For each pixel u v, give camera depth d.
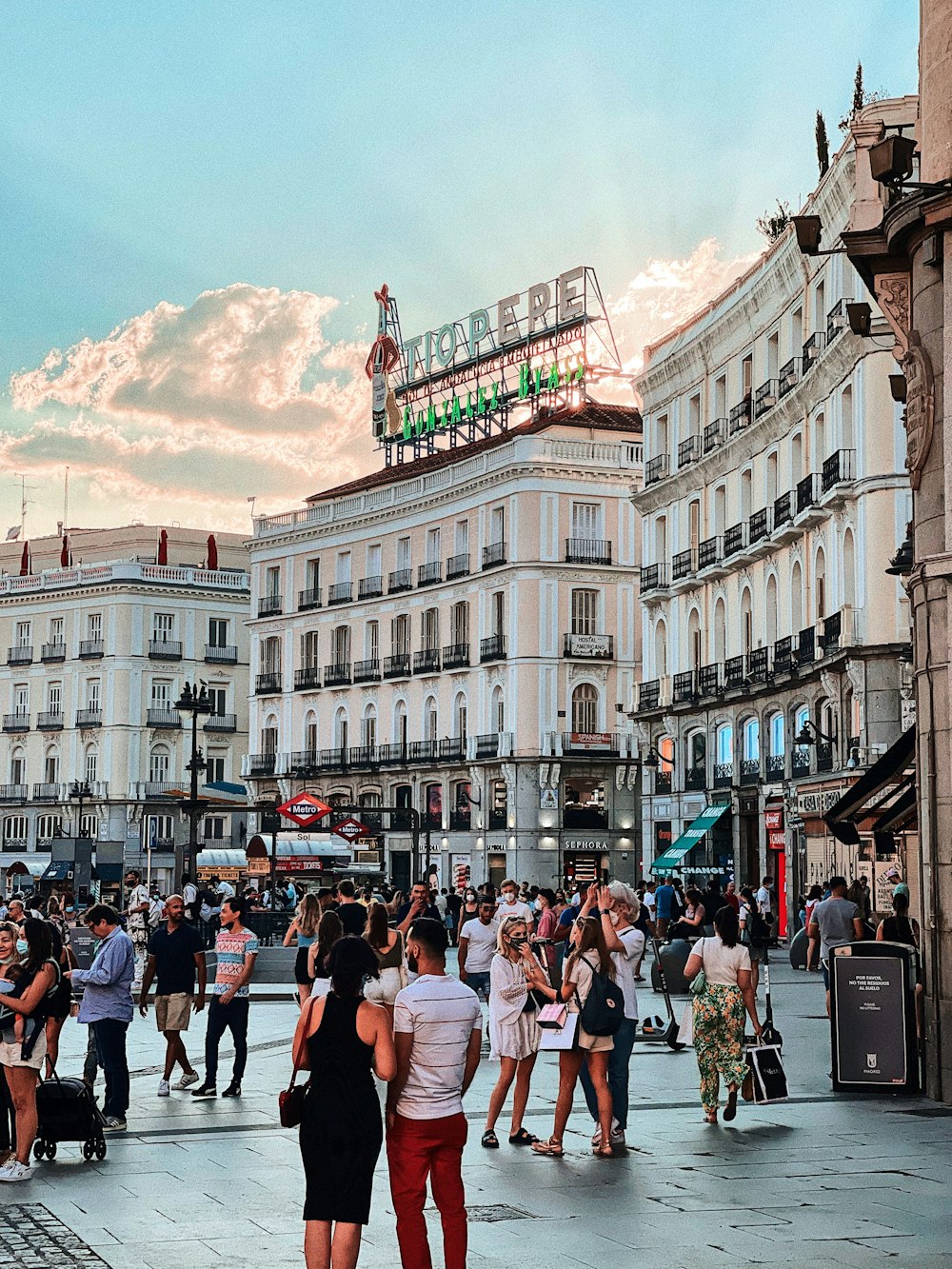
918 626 16.67
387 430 82.75
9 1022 11.96
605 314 71.56
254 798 83.12
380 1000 14.65
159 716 91.75
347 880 18.11
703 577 53.56
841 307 40.88
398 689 74.94
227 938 16.50
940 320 16.47
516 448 68.06
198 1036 22.84
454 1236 8.79
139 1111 15.39
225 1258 9.53
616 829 67.88
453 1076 8.84
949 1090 15.72
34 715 94.88
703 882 52.22
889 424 39.94
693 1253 9.68
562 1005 12.88
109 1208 10.88
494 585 69.19
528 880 66.19
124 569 91.75
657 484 57.72
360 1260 9.70
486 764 68.50
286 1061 19.67
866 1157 12.79
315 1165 8.25
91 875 53.72
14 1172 11.83
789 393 45.94
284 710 81.88
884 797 19.88
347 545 79.19
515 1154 12.99
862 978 16.45
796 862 45.66
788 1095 16.22
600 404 72.88
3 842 94.88
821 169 46.12
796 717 46.56
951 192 15.91
